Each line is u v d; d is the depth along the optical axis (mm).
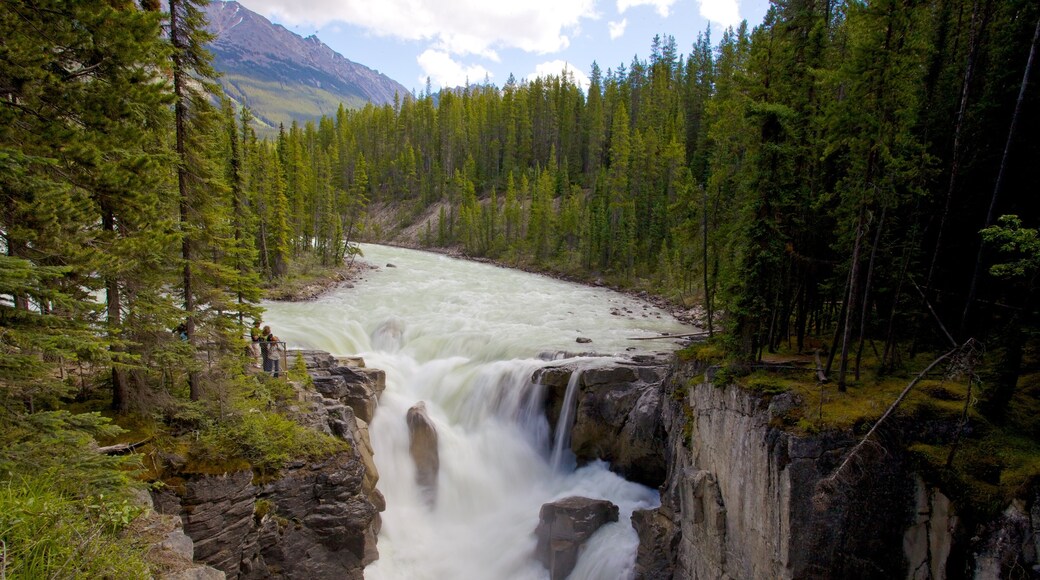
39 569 6312
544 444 26484
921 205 17016
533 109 116312
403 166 126688
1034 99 15164
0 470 8141
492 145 114312
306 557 17531
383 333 36594
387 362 31547
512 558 20797
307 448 18047
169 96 11656
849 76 14039
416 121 137875
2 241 9961
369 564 19688
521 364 28250
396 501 23266
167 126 14273
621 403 24234
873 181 13992
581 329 37406
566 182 91938
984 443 12422
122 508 8570
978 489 11688
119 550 7672
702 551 16609
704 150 66375
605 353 29703
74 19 10039
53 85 10000
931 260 17500
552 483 25297
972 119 16391
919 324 17344
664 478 22797
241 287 21625
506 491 24844
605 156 100812
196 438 16281
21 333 8742
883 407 13492
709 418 17203
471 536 22453
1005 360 12867
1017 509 11047
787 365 16672
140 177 11570
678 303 48188
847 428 13109
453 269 70875
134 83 11266
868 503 12984
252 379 20016
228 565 15516
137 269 14102
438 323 38312
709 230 25312
